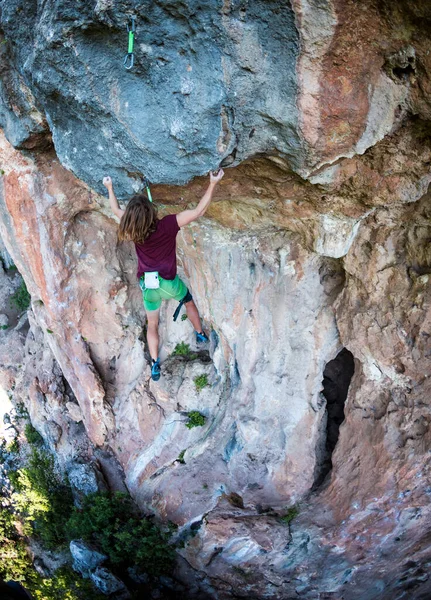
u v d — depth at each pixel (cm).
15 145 1012
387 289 1015
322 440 1379
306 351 1247
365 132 636
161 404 1591
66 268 1423
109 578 1543
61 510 1855
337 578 1380
